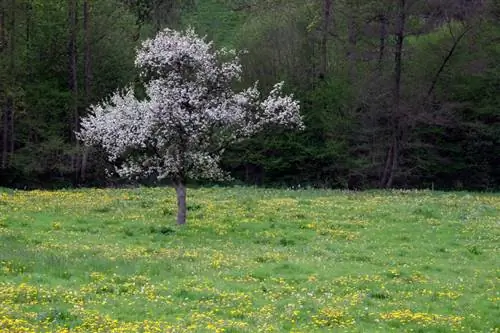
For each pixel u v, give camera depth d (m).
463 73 53.78
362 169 55.19
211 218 31.25
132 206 34.44
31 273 19.53
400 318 16.12
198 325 14.31
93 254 22.77
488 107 54.28
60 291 17.19
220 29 79.88
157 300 16.78
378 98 50.25
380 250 25.55
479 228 29.67
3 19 53.69
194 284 18.92
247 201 36.72
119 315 15.18
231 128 29.08
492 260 24.19
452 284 20.42
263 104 29.17
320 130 59.22
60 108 57.56
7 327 13.12
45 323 13.88
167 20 76.06
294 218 31.56
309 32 62.03
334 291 18.89
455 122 54.00
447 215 32.88
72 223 29.25
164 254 23.36
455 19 52.53
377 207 34.91
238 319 15.40
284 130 58.12
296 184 59.75
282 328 14.72
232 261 22.56
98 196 38.06
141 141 27.59
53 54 59.31
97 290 17.77
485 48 54.28
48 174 56.59
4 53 53.56
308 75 61.81
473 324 16.11
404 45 53.91
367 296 18.50
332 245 26.22
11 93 51.56
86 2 58.12
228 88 29.12
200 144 28.97
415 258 24.31
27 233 26.48
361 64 56.50
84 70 59.72
